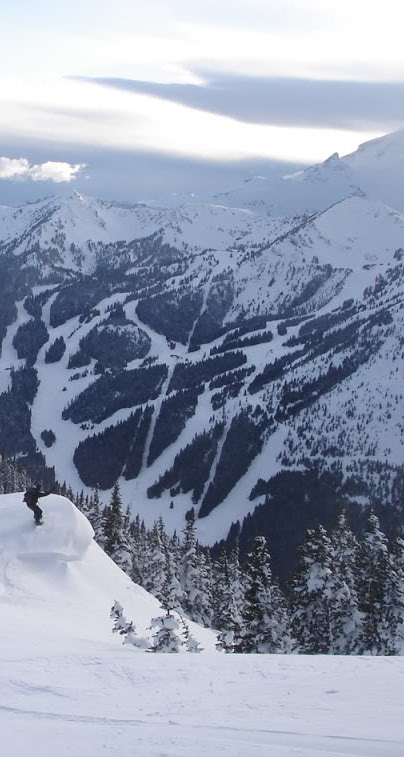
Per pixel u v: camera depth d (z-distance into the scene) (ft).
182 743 42.06
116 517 281.54
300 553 177.99
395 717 46.96
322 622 175.01
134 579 280.72
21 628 95.45
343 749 40.98
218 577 288.71
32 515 141.38
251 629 156.76
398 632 165.89
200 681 57.52
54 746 41.50
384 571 170.60
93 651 74.64
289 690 54.54
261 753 40.27
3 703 50.44
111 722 46.39
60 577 133.28
